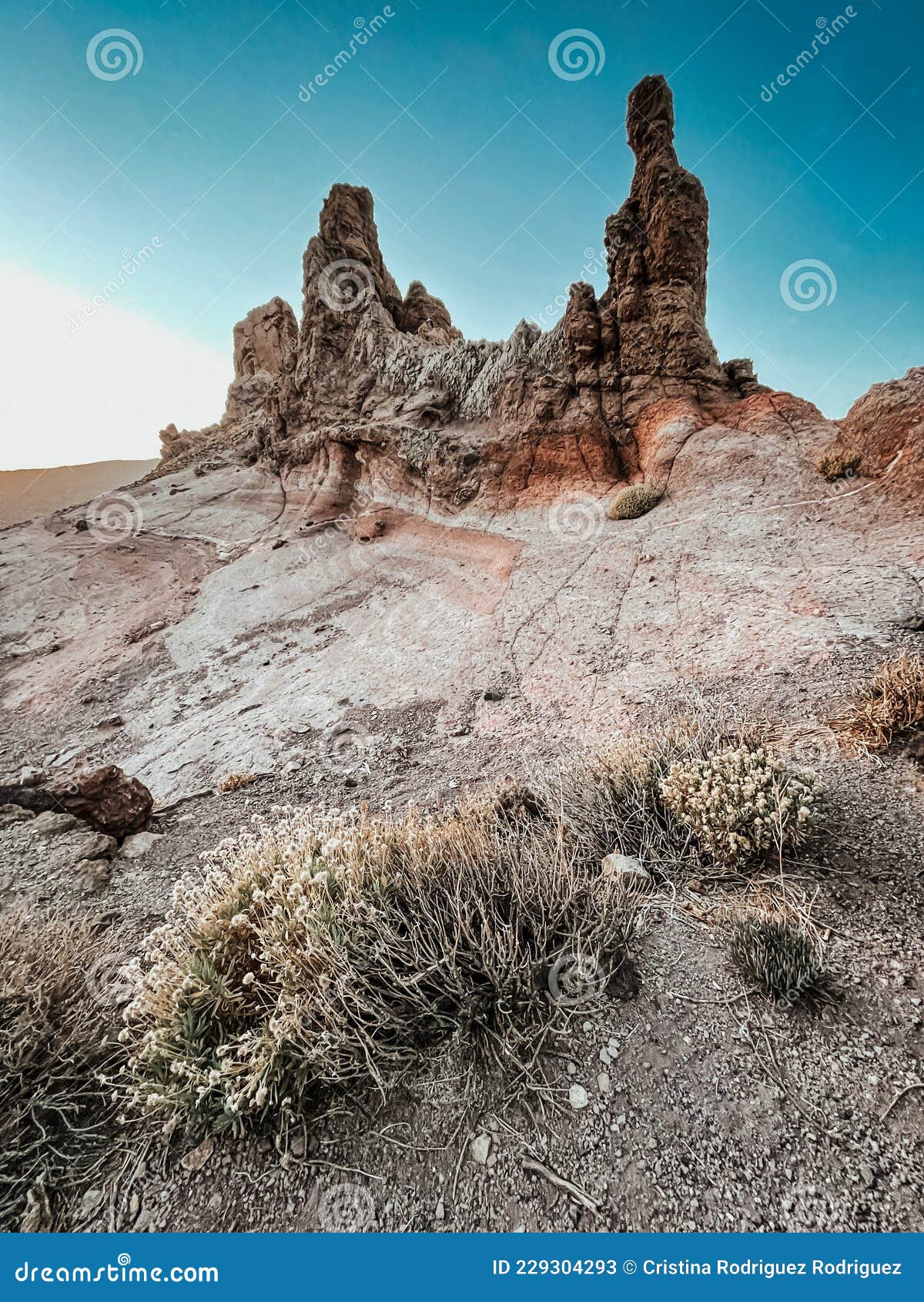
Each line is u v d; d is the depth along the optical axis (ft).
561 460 57.47
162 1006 8.09
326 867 10.19
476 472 62.49
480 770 20.89
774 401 50.90
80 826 17.92
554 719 24.07
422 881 9.95
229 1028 8.39
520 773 19.39
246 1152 7.20
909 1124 6.63
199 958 8.94
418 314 102.37
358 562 62.64
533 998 8.24
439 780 20.98
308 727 30.63
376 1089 7.68
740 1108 7.02
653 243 54.70
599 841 12.54
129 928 12.38
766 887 10.62
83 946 10.58
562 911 9.23
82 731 40.32
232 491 97.66
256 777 24.97
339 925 8.95
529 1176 6.66
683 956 9.30
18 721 44.83
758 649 23.35
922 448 31.99
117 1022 9.00
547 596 39.52
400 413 73.72
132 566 81.10
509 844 11.09
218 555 77.77
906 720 15.25
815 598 25.89
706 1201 6.25
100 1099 8.00
